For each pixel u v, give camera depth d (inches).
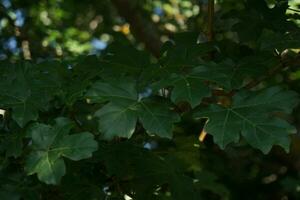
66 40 208.1
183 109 93.7
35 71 100.2
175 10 220.7
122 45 98.5
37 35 207.5
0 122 103.3
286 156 244.5
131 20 204.2
